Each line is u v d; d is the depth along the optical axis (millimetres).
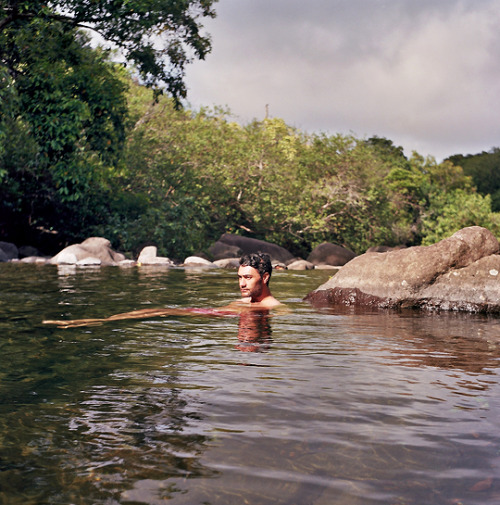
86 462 1806
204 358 3369
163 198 23156
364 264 6766
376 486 1633
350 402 2455
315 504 1526
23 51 16359
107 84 17828
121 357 3406
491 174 51562
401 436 2037
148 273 12227
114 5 14945
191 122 26453
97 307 5945
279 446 1937
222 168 26562
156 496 1576
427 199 35594
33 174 18719
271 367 3137
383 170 32781
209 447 1929
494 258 6359
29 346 3756
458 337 4238
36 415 2281
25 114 16297
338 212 28875
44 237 20234
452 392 2629
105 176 18656
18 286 8430
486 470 1745
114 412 2316
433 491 1604
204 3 16828
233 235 24906
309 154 29766
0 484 1652
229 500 1553
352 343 3926
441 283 6332
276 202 27547
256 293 6078
